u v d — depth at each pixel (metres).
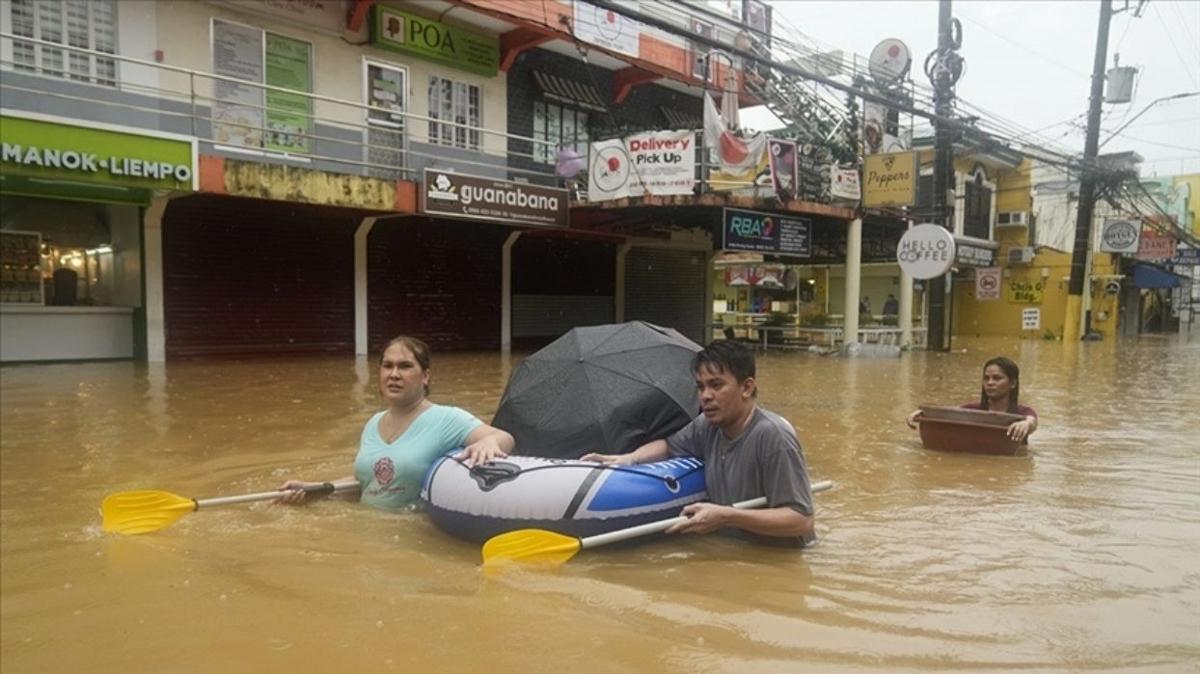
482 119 17.53
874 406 9.58
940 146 18.47
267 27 14.26
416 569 3.62
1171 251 31.23
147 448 6.43
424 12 16.16
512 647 2.77
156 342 13.49
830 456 6.50
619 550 3.94
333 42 15.14
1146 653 2.75
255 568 3.62
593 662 2.65
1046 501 5.02
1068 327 25.67
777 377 13.23
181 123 13.37
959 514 4.69
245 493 5.13
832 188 17.88
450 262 18.12
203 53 13.58
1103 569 3.68
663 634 2.89
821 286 27.97
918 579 3.53
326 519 4.43
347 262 16.22
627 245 21.41
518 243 19.42
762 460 3.98
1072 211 32.41
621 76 20.20
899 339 21.36
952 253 16.28
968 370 14.55
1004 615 3.10
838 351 19.11
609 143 16.39
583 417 4.82
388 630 2.92
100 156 11.30
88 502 4.82
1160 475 5.79
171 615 3.07
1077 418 8.76
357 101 15.55
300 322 15.54
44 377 11.03
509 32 17.47
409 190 14.88
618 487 4.00
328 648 2.77
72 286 13.36
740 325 22.61
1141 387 12.13
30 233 12.92
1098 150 23.70
